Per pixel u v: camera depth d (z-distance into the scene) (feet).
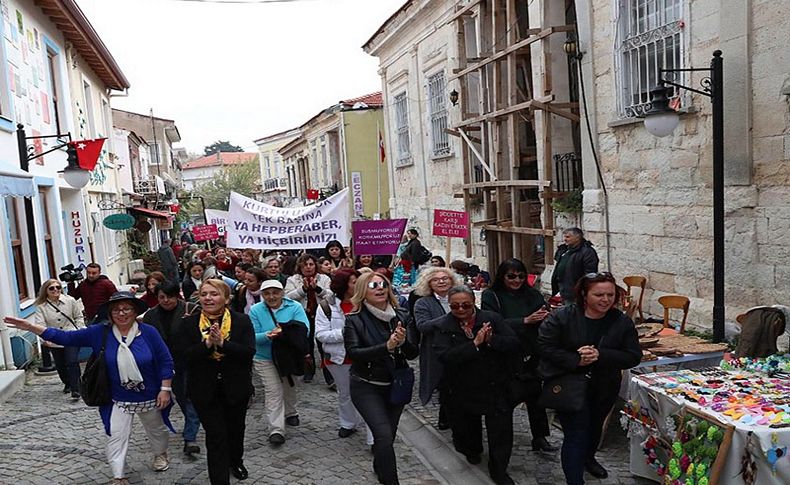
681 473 13.84
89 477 18.21
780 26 22.95
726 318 26.05
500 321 16.56
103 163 64.75
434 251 60.29
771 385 15.33
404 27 61.31
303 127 118.62
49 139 43.55
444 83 55.01
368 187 91.35
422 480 17.43
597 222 33.81
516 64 44.78
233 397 16.55
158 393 17.28
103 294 30.50
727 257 25.90
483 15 46.57
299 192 138.92
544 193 37.93
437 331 16.47
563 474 17.07
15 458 19.79
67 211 51.67
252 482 17.51
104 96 70.59
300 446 20.07
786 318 17.98
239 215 34.42
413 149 63.41
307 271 26.58
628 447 18.51
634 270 31.71
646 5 29.40
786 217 23.32
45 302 26.40
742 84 24.48
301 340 20.29
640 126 30.30
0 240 31.30
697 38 26.53
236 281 30.76
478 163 50.31
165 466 18.57
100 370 16.55
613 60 31.42
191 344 16.40
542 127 38.09
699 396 14.58
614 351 14.96
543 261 43.98
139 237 82.33
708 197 26.84
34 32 41.88
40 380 29.94
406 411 23.30
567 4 38.63
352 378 16.87
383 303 17.19
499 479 16.34
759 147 24.22
